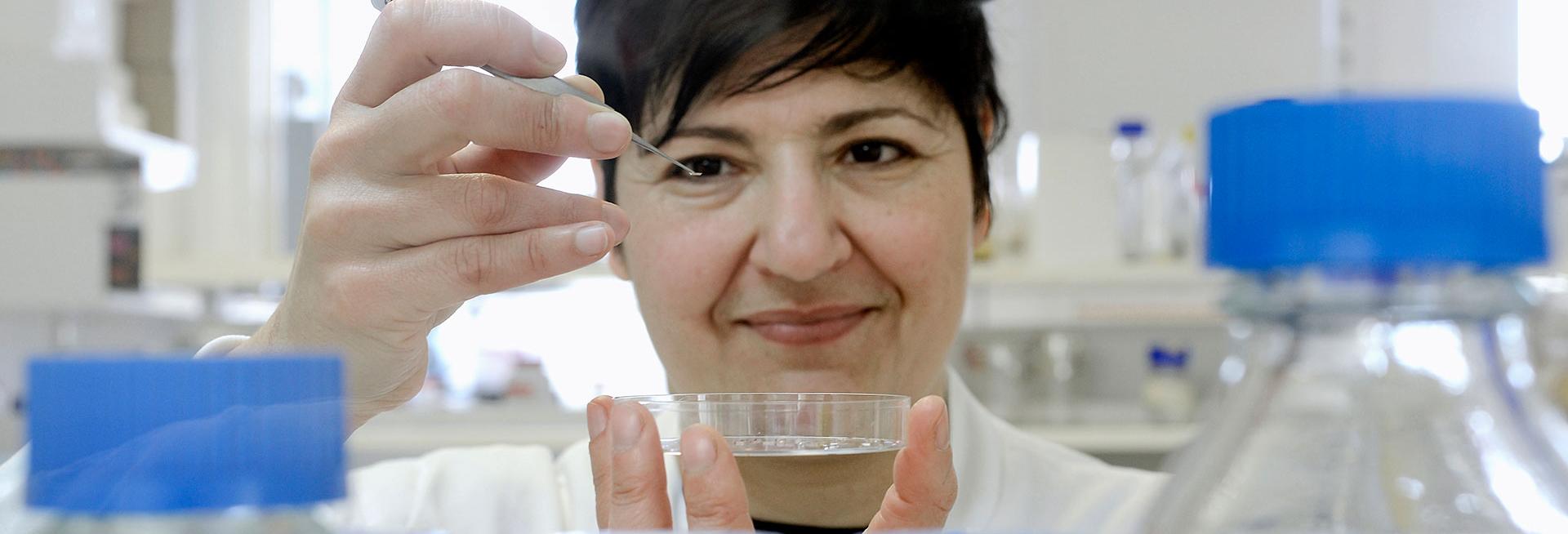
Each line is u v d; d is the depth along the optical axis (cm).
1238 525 31
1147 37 326
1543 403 33
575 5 88
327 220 72
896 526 52
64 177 294
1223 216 29
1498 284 29
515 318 318
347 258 73
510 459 113
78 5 291
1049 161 317
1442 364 30
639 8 83
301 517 28
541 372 316
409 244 72
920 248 87
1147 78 327
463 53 69
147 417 27
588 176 98
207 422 27
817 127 84
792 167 84
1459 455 30
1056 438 284
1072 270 304
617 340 317
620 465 47
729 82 82
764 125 84
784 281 86
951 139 89
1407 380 30
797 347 87
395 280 72
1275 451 31
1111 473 95
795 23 81
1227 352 35
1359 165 27
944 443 52
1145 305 324
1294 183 27
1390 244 27
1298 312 29
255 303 339
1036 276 304
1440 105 27
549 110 66
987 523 86
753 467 65
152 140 291
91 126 274
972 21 90
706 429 47
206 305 335
